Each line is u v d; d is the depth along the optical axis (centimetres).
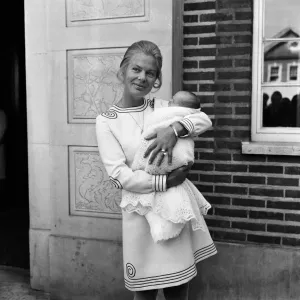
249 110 314
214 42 315
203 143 322
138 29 312
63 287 346
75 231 342
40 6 342
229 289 321
